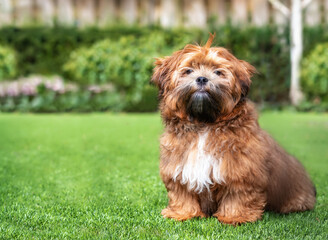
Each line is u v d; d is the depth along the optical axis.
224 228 3.43
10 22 12.16
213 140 3.51
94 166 5.62
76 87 10.83
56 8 12.35
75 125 8.55
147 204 4.12
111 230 3.40
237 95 3.60
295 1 10.98
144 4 12.58
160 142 3.75
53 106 10.72
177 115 3.65
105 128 8.23
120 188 4.69
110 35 10.93
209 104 3.50
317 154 6.50
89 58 10.77
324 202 4.25
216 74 3.61
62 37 10.82
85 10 12.44
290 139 7.54
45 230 3.40
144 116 9.88
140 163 5.77
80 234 3.31
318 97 11.11
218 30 11.00
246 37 10.98
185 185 3.67
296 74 11.03
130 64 10.66
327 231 3.38
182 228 3.45
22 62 10.92
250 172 3.46
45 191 4.54
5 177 5.07
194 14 12.53
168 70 3.79
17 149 6.54
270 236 3.27
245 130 3.53
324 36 11.26
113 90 10.80
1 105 10.84
